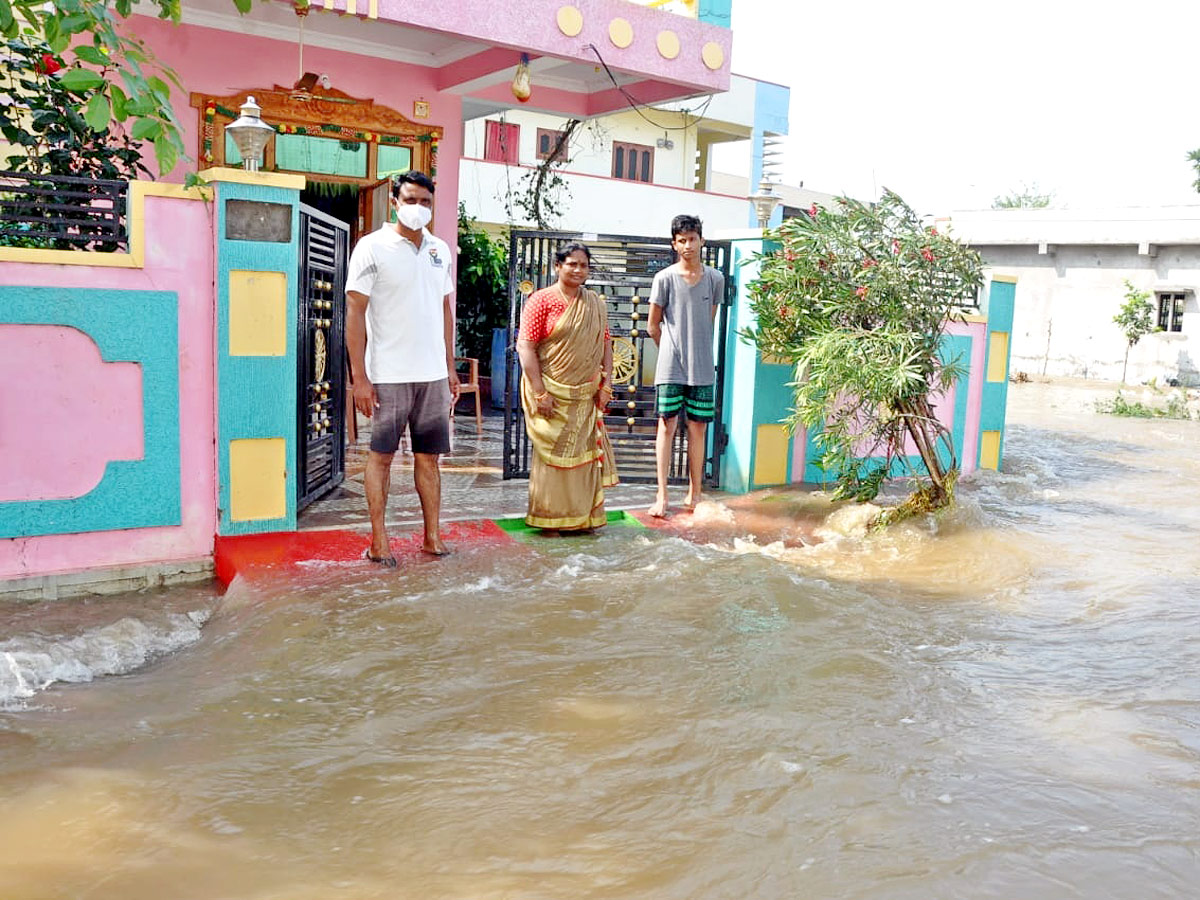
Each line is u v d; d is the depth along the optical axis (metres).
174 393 5.44
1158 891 2.54
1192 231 25.86
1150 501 8.60
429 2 8.55
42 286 5.00
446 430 5.63
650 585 5.23
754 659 4.19
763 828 2.82
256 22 9.38
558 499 6.28
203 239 5.45
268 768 3.17
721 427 7.88
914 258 6.86
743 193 33.44
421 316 5.46
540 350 6.28
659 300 6.94
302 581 5.11
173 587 5.44
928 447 7.03
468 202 19.22
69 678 3.99
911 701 3.79
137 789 3.02
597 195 21.30
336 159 10.68
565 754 3.29
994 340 9.58
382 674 3.98
